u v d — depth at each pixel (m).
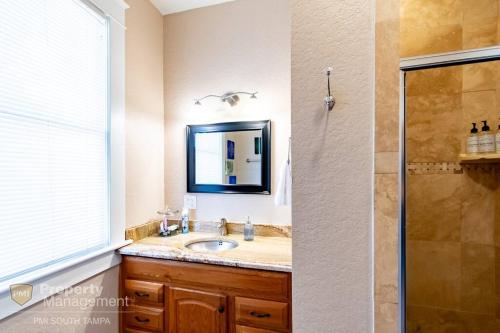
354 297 0.65
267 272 1.39
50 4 1.29
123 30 1.73
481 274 0.94
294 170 0.70
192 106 2.13
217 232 2.05
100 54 1.58
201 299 1.50
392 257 0.63
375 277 0.64
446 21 1.24
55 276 1.28
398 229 0.64
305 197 0.69
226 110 2.05
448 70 0.89
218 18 2.05
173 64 2.17
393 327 0.62
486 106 0.91
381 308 0.63
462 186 0.92
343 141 0.66
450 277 0.92
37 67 1.24
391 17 0.62
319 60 0.68
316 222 0.68
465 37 1.22
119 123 1.69
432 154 0.89
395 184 0.62
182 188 2.16
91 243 1.51
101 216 1.59
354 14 0.65
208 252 1.58
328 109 0.67
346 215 0.66
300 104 0.69
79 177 1.45
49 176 1.29
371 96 0.64
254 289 1.41
